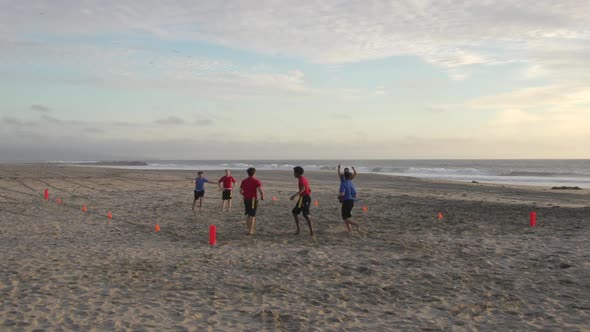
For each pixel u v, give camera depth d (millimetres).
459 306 5633
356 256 8438
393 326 4969
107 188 24438
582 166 94125
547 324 4988
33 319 5043
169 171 48031
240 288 6418
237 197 20547
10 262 7711
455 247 9219
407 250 8961
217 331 4773
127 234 10820
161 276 7012
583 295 6023
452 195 22125
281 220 13195
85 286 6387
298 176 10766
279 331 4793
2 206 15852
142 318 5133
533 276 6961
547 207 16516
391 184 30812
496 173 55688
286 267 7621
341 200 10961
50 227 11656
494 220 13078
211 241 9688
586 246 9109
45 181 27469
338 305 5688
